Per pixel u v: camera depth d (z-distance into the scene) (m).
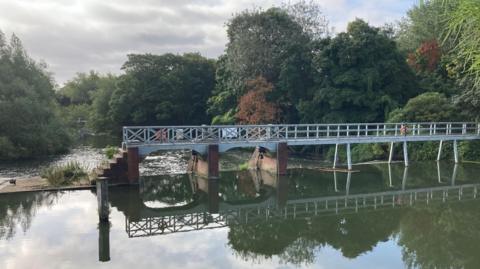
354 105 31.55
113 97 50.81
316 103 32.28
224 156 31.50
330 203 16.77
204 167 20.61
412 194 18.12
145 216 14.77
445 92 32.31
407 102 30.56
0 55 32.94
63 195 16.55
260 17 35.75
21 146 29.89
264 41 36.28
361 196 17.88
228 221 14.23
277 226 13.58
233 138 21.06
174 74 49.81
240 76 36.31
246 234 12.67
